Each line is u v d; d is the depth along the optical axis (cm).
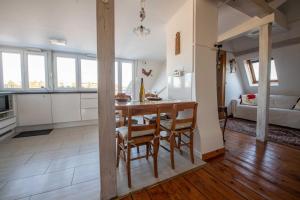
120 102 197
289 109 386
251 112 442
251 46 441
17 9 209
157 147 163
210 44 221
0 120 272
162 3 214
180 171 175
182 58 232
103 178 129
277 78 439
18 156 214
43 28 269
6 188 145
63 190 143
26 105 334
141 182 155
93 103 409
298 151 230
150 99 241
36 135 313
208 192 140
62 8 210
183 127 185
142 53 445
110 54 126
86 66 443
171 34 257
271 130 346
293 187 146
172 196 136
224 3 219
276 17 264
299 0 276
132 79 517
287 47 363
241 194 137
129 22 262
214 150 216
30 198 132
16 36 300
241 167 184
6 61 352
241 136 305
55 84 406
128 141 148
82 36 306
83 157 212
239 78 527
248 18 281
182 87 234
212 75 226
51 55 396
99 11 120
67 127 381
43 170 177
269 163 193
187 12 216
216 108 232
